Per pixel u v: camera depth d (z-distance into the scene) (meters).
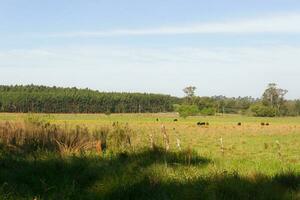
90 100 182.50
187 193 8.25
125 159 12.82
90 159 12.52
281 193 8.76
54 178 9.84
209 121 111.38
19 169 10.90
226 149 27.45
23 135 16.09
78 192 8.68
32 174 10.11
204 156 14.25
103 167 11.02
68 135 16.53
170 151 13.90
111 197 8.34
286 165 13.45
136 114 174.12
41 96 165.25
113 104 190.62
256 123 98.94
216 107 188.50
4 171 10.72
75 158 12.24
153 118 128.75
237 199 8.25
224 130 61.72
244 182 9.42
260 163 13.66
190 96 173.62
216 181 9.19
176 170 10.81
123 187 8.79
